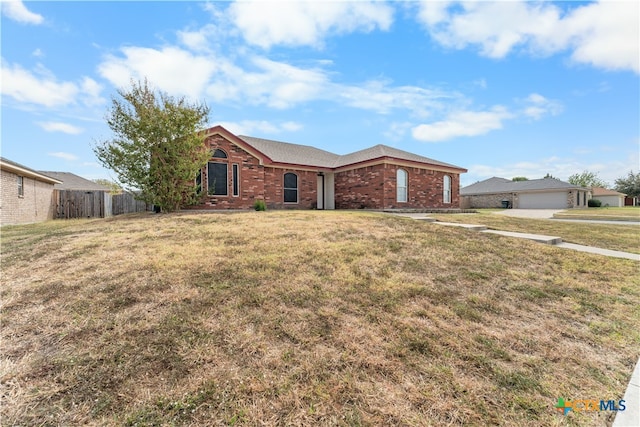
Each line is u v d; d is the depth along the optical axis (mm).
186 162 10969
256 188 14500
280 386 2162
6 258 5086
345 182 18031
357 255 5398
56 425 1797
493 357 2629
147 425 1800
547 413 2012
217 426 1809
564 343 2934
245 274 4285
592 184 56562
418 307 3551
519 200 33281
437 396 2121
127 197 18406
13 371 2262
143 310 3236
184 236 6566
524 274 4957
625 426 1896
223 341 2701
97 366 2338
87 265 4617
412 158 17453
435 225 8969
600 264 5754
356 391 2141
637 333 3172
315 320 3127
